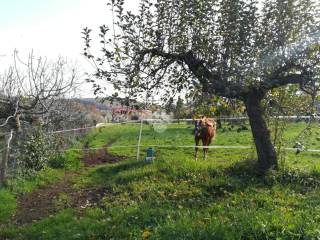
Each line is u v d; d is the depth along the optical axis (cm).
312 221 800
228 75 985
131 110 1040
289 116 1233
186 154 2030
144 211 984
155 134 2936
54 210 1184
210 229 807
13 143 1504
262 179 1172
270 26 972
